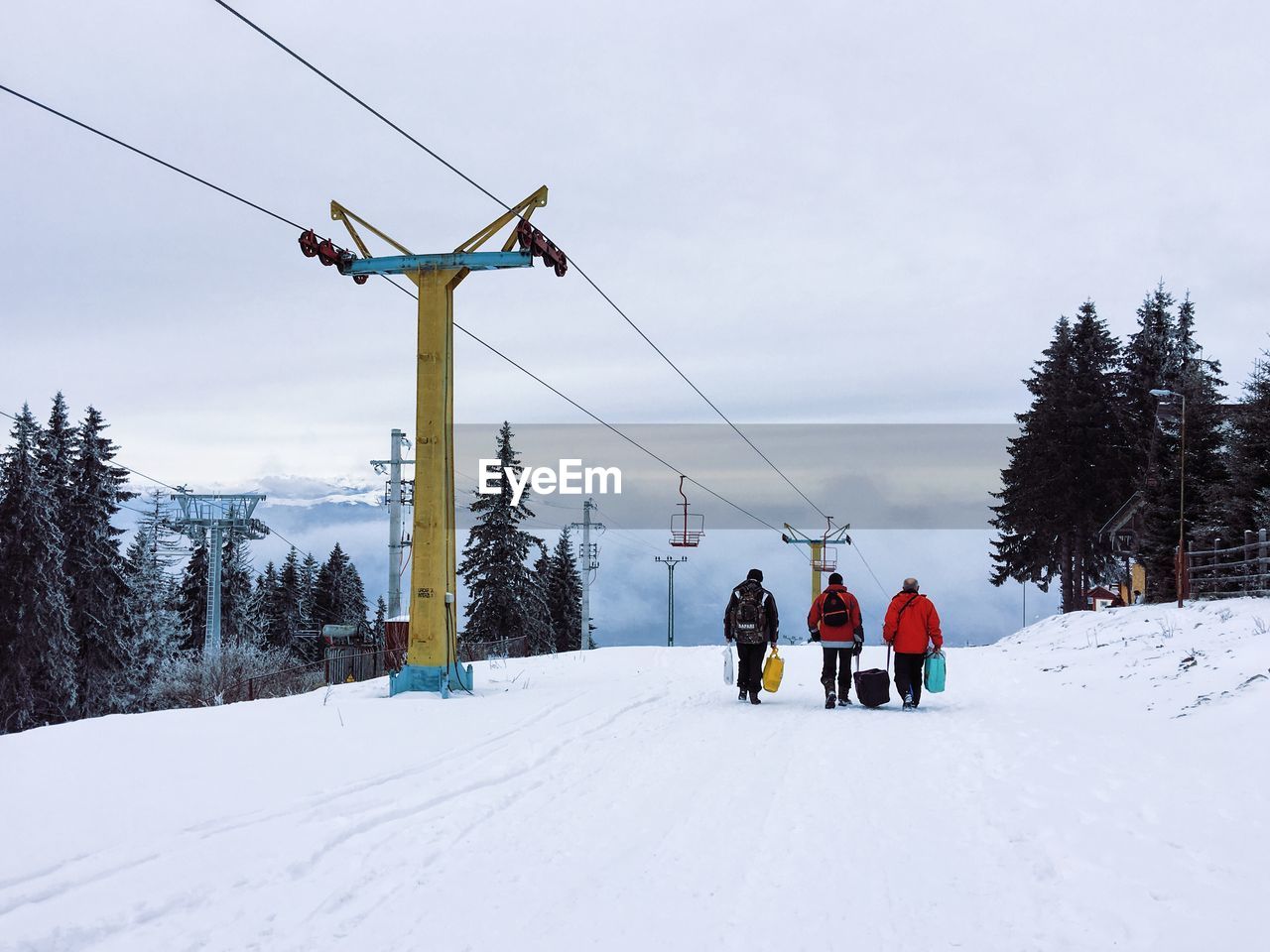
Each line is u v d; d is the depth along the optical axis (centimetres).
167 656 6344
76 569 5378
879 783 843
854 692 1800
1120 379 5694
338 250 1780
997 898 529
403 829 696
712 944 476
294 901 539
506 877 587
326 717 1244
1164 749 930
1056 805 729
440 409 1723
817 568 6975
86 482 5525
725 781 866
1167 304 5831
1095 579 5694
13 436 4738
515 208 1727
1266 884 525
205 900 539
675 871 596
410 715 1291
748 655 1558
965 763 933
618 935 489
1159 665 1548
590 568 6412
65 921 495
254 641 7469
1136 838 625
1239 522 2952
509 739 1109
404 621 4522
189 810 724
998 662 2161
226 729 1103
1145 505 3644
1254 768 802
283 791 798
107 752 932
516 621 5888
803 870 591
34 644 4612
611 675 2077
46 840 636
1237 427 3136
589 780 875
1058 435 5466
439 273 1756
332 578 9506
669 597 7600
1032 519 5638
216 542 6141
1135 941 457
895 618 1469
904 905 523
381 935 491
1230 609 1964
